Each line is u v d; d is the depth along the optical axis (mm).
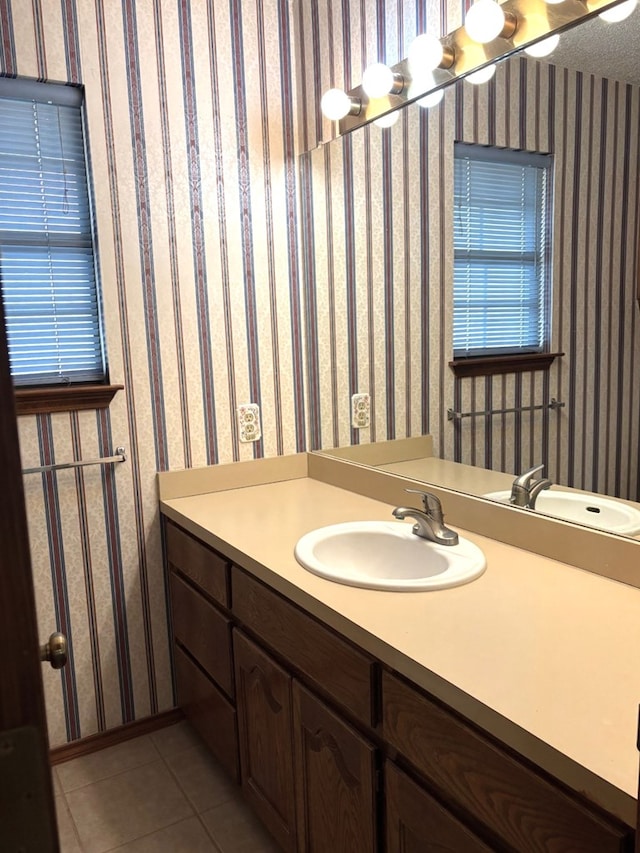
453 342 1808
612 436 1389
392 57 1924
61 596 2127
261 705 1689
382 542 1769
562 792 870
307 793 1519
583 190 1399
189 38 2123
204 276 2232
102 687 2234
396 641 1160
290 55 2326
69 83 1969
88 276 2115
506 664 1076
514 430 1646
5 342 359
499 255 1634
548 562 1533
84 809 1964
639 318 1307
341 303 2230
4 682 382
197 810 1954
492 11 1500
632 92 1276
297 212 2395
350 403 2244
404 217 1923
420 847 1157
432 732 1091
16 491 370
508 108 1562
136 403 2162
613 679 1028
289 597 1471
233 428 2344
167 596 2312
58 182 2039
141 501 2217
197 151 2174
